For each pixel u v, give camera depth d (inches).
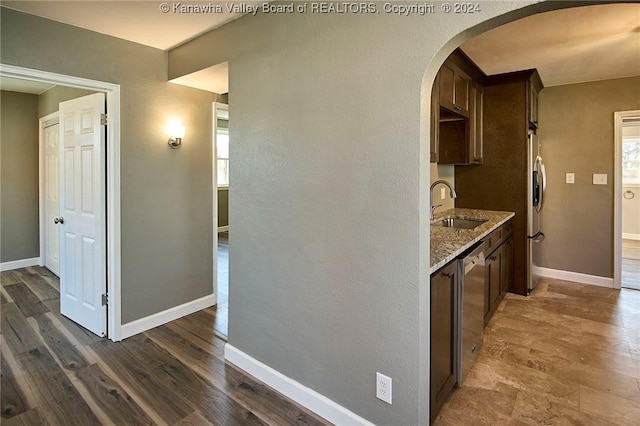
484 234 98.4
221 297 146.5
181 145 121.8
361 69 64.7
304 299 77.2
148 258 114.7
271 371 85.3
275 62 80.0
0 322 121.2
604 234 155.7
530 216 143.8
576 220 161.6
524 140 142.8
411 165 59.7
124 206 107.3
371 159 64.4
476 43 108.3
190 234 127.2
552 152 164.6
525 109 141.7
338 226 70.0
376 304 65.5
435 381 70.2
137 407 78.0
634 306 133.5
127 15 88.0
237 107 89.8
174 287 123.0
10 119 179.6
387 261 63.6
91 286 112.7
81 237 115.0
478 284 92.4
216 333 113.5
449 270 75.6
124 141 105.9
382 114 62.4
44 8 83.8
